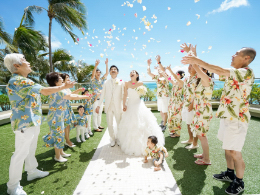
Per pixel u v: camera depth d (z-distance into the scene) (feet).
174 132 13.34
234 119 6.06
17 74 6.34
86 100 12.78
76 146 11.53
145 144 10.10
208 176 7.45
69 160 9.38
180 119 12.83
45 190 6.68
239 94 5.97
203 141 8.44
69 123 11.00
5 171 8.27
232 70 5.61
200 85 8.26
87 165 8.76
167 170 8.01
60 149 9.71
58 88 6.14
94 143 12.09
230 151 6.34
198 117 8.39
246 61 5.94
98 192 6.47
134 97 11.14
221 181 7.04
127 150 10.03
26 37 36.70
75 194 6.37
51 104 8.71
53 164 8.89
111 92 11.57
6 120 18.69
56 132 8.83
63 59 52.26
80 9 40.06
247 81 5.75
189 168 8.19
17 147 6.27
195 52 8.11
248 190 6.35
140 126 10.24
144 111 10.80
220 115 6.47
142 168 8.28
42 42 44.21
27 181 7.33
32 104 6.48
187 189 6.55
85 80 55.52
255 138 12.06
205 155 8.45
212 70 5.55
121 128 10.94
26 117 6.28
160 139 10.28
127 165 8.62
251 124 15.83
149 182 7.07
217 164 8.52
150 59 14.26
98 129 15.26
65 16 36.86
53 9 36.19
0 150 10.94
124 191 6.50
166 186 6.77
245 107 6.01
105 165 8.64
